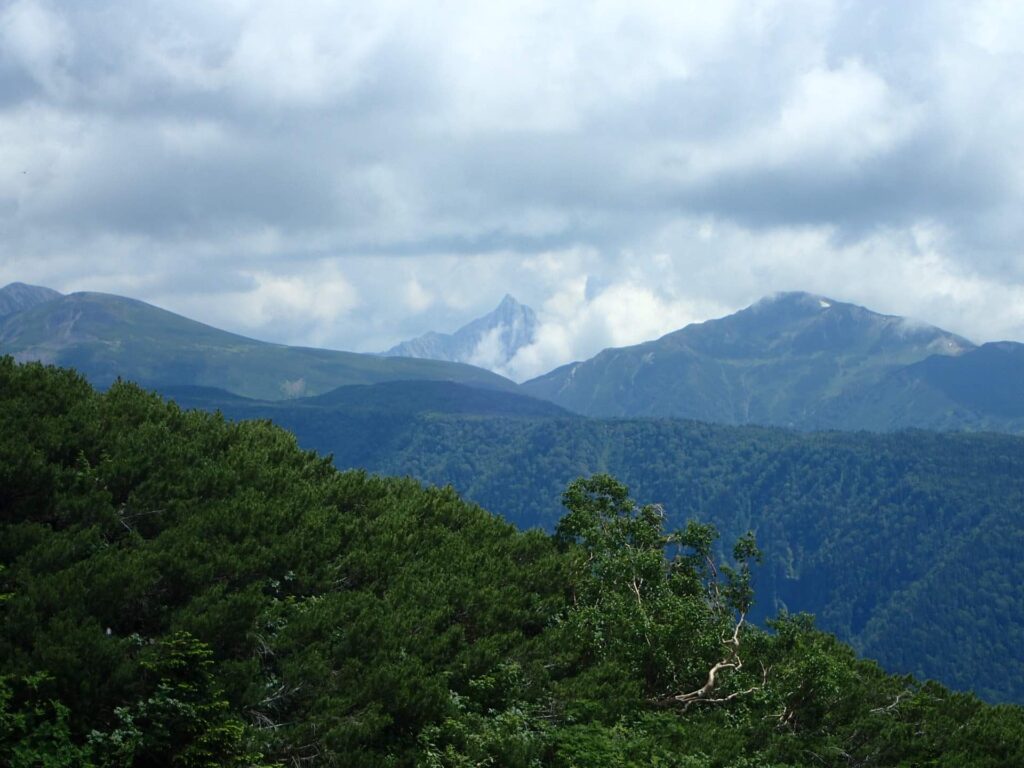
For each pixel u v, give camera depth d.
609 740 14.95
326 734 13.78
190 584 16.02
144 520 18.03
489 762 14.15
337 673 15.30
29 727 11.93
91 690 12.60
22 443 17.69
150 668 13.04
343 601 17.31
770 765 15.65
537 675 17.31
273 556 17.78
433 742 14.62
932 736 17.94
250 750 12.95
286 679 14.73
